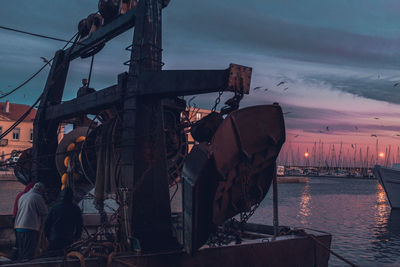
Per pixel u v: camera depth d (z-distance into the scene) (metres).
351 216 28.25
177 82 5.39
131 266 4.83
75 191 8.06
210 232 5.35
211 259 5.43
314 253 6.64
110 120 6.76
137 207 5.63
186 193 4.96
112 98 6.47
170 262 5.14
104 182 6.55
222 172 5.04
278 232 6.68
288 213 29.05
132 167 5.67
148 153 5.85
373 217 27.88
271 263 6.05
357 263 13.01
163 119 6.46
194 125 5.67
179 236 5.60
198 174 4.77
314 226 22.45
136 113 5.84
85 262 4.72
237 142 5.25
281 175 112.00
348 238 18.30
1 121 70.12
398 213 31.42
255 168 5.79
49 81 9.30
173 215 6.73
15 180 57.66
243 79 4.91
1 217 8.43
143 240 5.46
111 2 7.11
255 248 5.88
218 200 5.41
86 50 8.28
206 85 5.01
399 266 12.69
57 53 9.36
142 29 6.12
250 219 24.56
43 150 9.12
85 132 8.38
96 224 8.34
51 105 9.18
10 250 7.80
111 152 6.45
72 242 6.04
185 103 6.80
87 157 7.11
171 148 6.60
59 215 5.96
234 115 5.14
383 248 15.70
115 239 5.66
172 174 6.65
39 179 8.96
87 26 8.34
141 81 5.84
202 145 5.01
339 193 59.91
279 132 5.76
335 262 13.20
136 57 6.07
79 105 7.67
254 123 5.42
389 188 34.81
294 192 59.78
